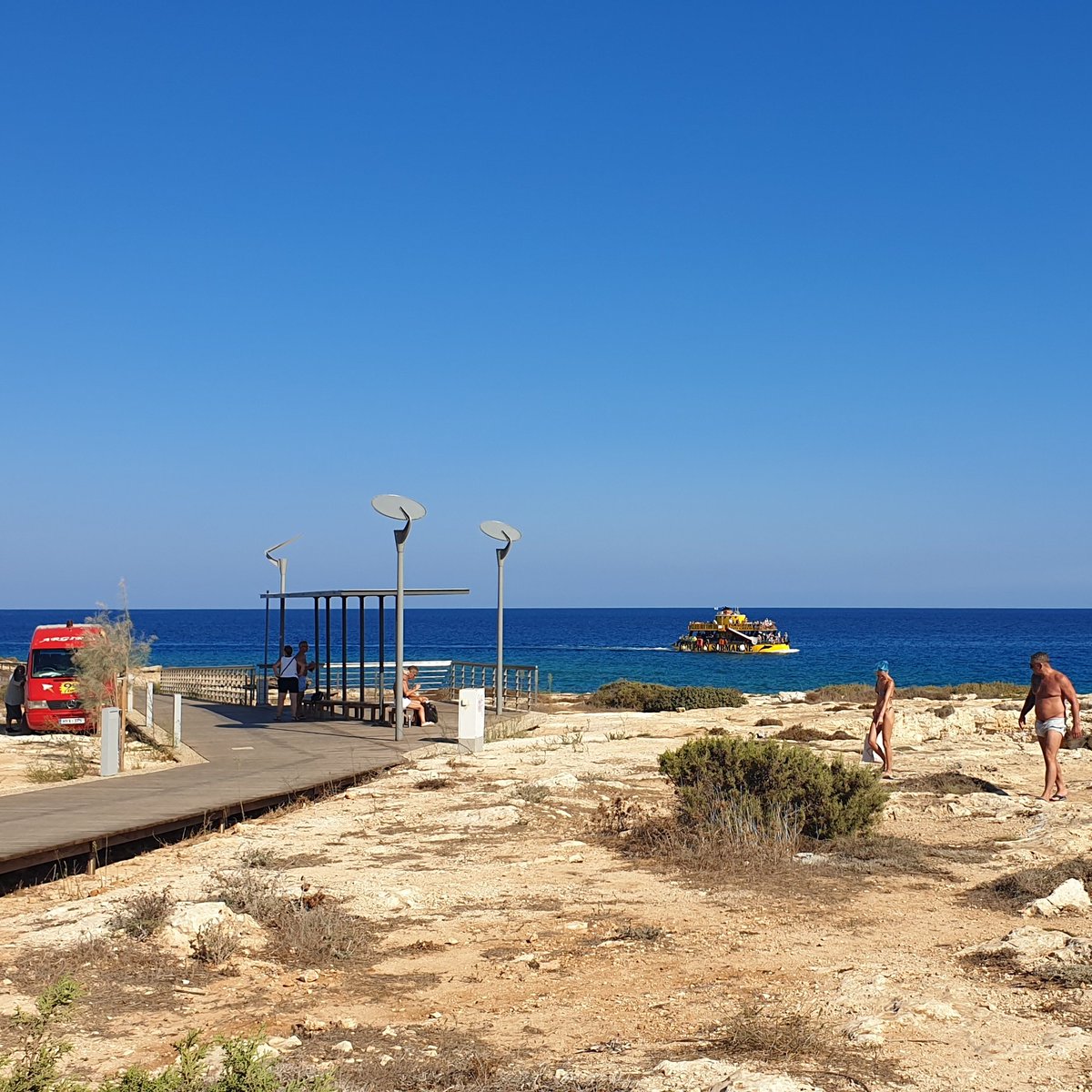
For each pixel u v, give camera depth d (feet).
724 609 391.45
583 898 33.09
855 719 99.30
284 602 104.83
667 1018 22.17
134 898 30.01
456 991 24.16
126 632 92.99
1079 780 60.08
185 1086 14.15
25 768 67.41
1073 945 26.17
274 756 66.74
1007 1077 18.65
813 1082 18.40
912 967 25.55
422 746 72.02
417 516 76.02
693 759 44.60
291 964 26.09
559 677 257.75
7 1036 20.29
